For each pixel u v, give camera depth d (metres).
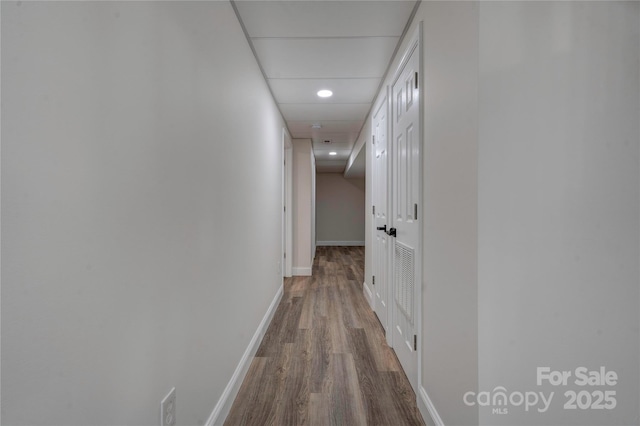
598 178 1.01
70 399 0.62
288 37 1.99
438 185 1.36
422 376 1.55
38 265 0.55
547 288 1.00
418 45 1.62
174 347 1.02
